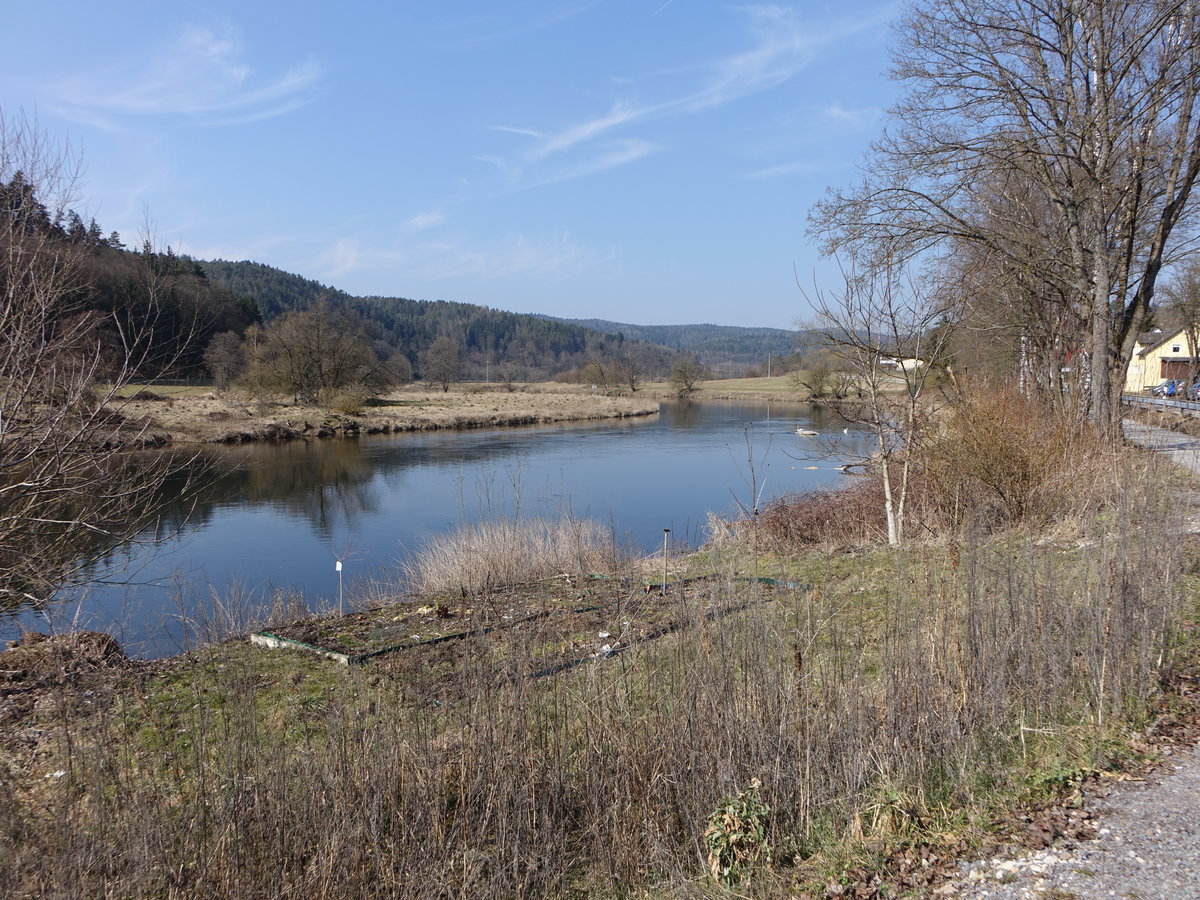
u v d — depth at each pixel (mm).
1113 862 3457
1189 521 8344
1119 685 4977
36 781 4316
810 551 11938
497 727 4215
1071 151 15734
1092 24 15008
